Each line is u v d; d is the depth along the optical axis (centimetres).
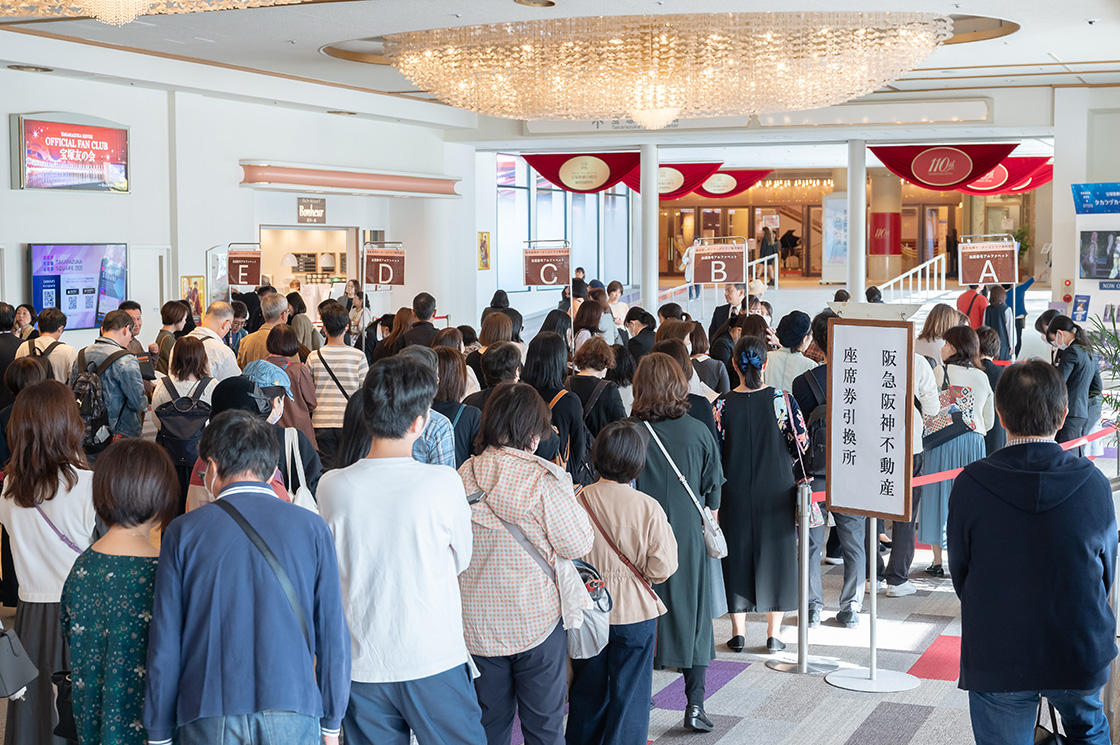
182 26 1111
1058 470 317
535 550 342
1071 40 1219
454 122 1809
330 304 730
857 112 1641
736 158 2494
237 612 267
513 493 339
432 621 305
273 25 1103
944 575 724
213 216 1429
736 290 1142
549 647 345
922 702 499
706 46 1080
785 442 545
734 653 571
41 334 813
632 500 388
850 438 505
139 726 284
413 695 304
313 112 1592
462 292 1989
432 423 435
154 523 298
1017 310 1762
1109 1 1001
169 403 546
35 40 1142
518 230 2602
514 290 2592
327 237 1816
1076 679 313
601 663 389
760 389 548
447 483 310
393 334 873
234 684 265
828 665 550
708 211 3938
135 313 858
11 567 498
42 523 371
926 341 745
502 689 348
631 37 1087
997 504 319
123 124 1304
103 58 1215
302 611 273
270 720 266
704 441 462
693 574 456
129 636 284
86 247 1257
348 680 282
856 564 611
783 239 3850
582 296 1328
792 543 545
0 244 1171
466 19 1048
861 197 1808
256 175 1464
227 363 739
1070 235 1574
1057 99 1566
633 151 1975
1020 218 3675
